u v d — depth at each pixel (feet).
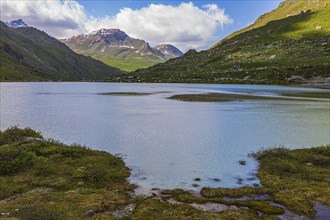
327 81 440.04
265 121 144.97
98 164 71.00
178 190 57.47
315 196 53.11
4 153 67.82
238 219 44.16
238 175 67.87
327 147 86.48
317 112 178.09
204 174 68.64
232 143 100.12
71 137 107.45
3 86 538.47
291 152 84.99
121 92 353.72
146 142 100.94
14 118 149.79
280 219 44.83
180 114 168.14
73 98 273.75
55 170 65.26
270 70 559.79
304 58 604.90
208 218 43.98
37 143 80.84
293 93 321.73
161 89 408.46
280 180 62.85
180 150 90.53
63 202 48.60
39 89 433.48
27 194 52.54
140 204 49.65
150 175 67.72
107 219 42.98
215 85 505.66
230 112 177.27
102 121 143.23
